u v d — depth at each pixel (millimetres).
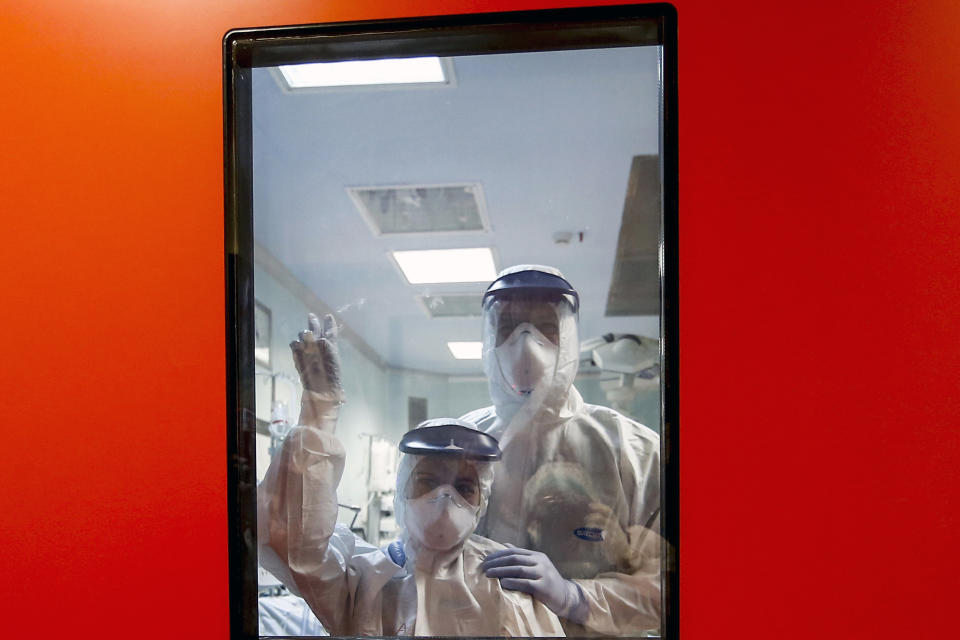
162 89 1534
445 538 1421
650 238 1411
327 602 1438
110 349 1517
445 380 1441
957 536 1339
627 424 1400
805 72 1410
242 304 1486
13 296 1536
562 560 1398
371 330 1457
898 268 1379
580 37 1438
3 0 1573
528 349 1422
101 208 1532
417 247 1456
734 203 1409
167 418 1501
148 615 1477
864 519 1358
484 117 1453
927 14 1394
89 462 1507
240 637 1444
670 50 1413
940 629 1336
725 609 1370
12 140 1553
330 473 1451
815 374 1381
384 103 1473
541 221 1435
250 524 1459
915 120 1389
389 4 1496
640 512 1390
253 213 1491
